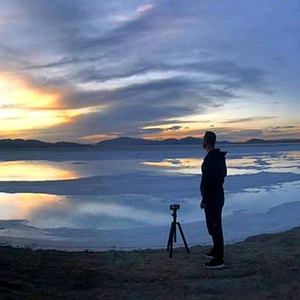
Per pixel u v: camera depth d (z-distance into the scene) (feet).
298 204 66.59
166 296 21.38
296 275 24.07
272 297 20.80
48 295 21.09
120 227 49.47
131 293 21.83
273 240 34.37
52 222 52.80
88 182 98.53
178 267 26.05
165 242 41.52
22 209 62.69
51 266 26.50
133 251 31.48
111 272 25.31
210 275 24.40
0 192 83.15
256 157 262.06
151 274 24.86
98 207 63.87
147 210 60.95
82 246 39.99
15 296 19.85
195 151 390.21
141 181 99.60
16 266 26.02
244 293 21.67
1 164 193.26
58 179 107.55
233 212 59.88
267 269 25.27
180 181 99.14
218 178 25.04
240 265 26.21
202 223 50.75
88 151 415.85
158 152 365.20
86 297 21.13
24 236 44.91
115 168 154.51
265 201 70.64
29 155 313.53
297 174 120.47
